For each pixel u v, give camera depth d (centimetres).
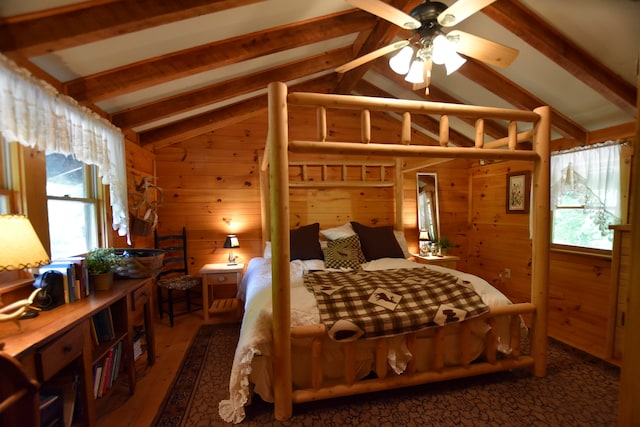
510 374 209
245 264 378
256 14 190
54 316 140
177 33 182
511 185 379
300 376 180
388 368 192
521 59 240
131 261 208
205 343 264
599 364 223
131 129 294
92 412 150
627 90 219
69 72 182
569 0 179
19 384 91
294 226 391
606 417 167
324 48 281
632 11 170
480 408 175
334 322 171
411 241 429
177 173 362
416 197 429
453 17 148
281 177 161
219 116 333
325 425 162
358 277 236
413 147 183
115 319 187
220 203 372
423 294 199
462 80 293
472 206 445
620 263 230
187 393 191
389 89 356
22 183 154
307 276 242
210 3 153
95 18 143
